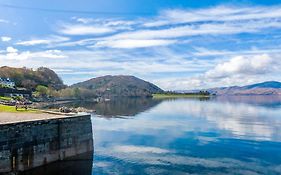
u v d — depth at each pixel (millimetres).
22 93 155000
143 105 172500
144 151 47438
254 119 95500
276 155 45719
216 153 46781
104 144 52438
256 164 40531
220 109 142125
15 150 31469
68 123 37688
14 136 31375
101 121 87500
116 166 38969
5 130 30516
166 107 155875
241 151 48250
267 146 52375
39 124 34062
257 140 58000
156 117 100938
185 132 67188
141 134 63625
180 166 39312
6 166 30578
